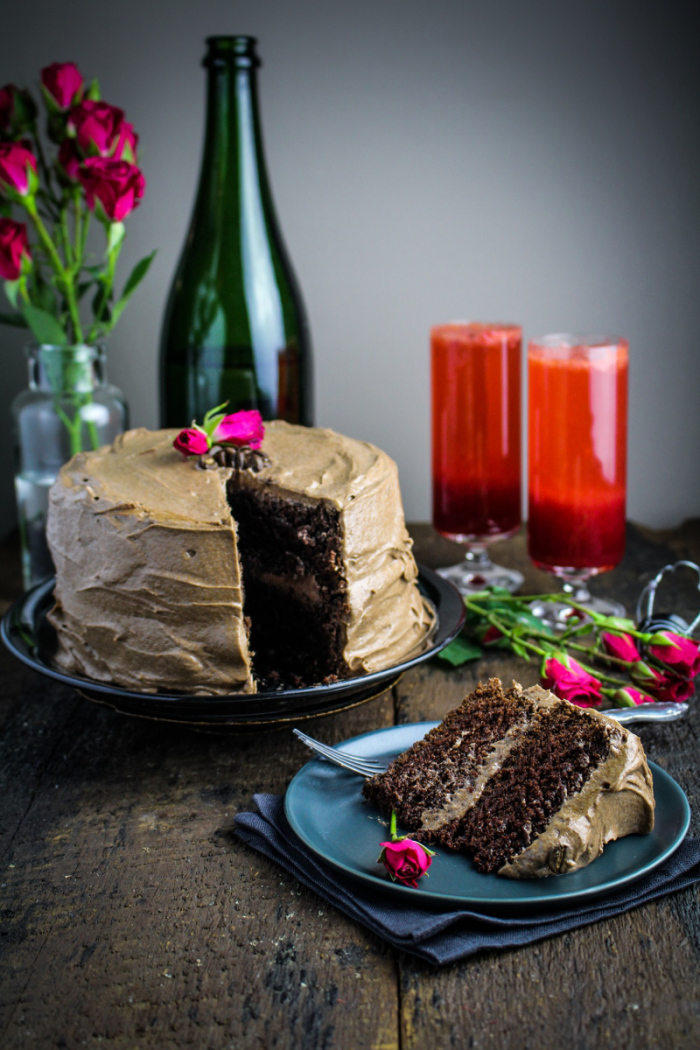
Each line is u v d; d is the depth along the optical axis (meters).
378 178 2.46
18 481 2.11
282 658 1.70
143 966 1.10
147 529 1.45
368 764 1.36
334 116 2.42
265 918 1.17
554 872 1.16
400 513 1.70
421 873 1.12
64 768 1.50
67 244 2.03
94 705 1.70
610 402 1.90
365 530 1.59
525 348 2.56
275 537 1.63
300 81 2.40
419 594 1.75
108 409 2.09
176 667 1.47
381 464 1.68
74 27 2.39
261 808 1.30
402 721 1.60
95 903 1.20
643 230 2.47
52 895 1.22
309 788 1.33
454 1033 1.00
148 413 2.62
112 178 1.86
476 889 1.15
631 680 1.64
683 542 2.49
